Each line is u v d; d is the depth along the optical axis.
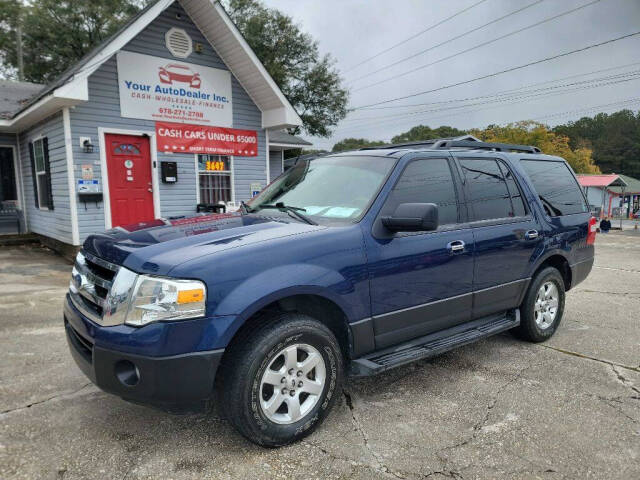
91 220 8.65
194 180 10.12
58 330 4.59
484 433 2.74
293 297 2.68
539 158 4.61
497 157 4.05
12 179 11.56
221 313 2.29
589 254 4.90
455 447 2.58
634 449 2.58
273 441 2.50
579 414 2.98
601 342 4.44
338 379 2.76
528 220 4.08
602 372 3.69
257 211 3.44
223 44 10.01
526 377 3.58
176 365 2.20
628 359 3.98
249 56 9.88
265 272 2.44
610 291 6.90
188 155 9.98
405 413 2.98
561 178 4.77
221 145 10.49
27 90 13.66
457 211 3.49
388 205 3.04
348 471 2.35
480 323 3.85
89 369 2.42
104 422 2.81
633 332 4.78
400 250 3.02
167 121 9.54
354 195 3.13
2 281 6.88
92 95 8.47
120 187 9.02
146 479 2.27
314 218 3.06
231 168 10.77
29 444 2.55
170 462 2.41
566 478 2.32
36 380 3.41
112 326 2.29
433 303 3.27
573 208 4.73
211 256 2.36
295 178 3.73
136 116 9.08
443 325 3.41
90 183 8.55
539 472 2.36
